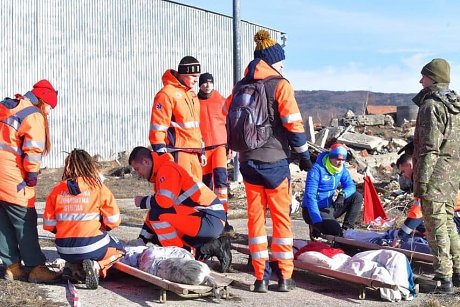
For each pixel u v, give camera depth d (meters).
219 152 9.53
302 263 6.95
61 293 6.33
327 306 6.12
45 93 6.82
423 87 6.71
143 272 6.38
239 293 6.53
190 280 6.11
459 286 6.84
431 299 6.32
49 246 8.66
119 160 28.30
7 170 6.61
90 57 29.72
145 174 7.34
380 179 18.27
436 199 6.57
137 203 7.47
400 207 12.96
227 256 7.43
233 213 12.54
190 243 7.32
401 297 6.36
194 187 7.18
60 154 28.73
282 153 6.50
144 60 31.06
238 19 14.86
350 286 6.93
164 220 7.25
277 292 6.61
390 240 8.15
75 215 6.52
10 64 28.00
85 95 29.53
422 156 6.57
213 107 9.55
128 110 30.59
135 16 30.83
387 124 25.77
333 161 8.48
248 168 6.49
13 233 6.78
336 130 23.06
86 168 6.59
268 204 6.59
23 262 6.92
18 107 6.70
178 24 31.95
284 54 6.66
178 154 8.00
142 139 30.92
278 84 6.42
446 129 6.57
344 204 8.94
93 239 6.55
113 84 30.25
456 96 6.62
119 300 6.15
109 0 30.17
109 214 6.64
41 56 28.64
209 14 32.72
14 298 6.05
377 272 6.40
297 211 12.55
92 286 6.49
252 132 6.33
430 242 6.68
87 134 29.52
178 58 31.97
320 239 9.18
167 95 7.91
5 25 27.91
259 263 6.57
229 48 33.38
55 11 28.94
